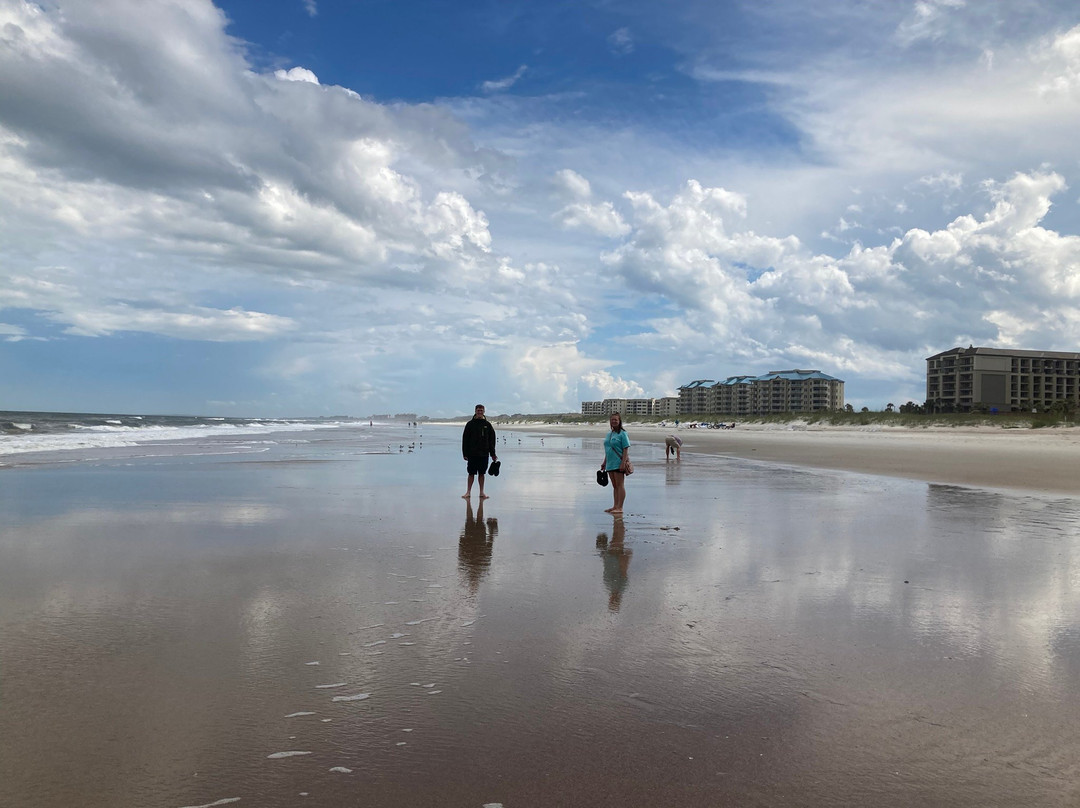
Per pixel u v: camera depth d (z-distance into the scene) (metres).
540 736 3.20
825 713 3.46
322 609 5.23
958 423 62.00
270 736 3.17
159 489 13.17
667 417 140.88
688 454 30.25
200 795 2.67
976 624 4.95
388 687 3.75
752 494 13.58
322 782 2.78
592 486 15.17
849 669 4.06
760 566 6.88
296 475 16.73
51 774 2.80
